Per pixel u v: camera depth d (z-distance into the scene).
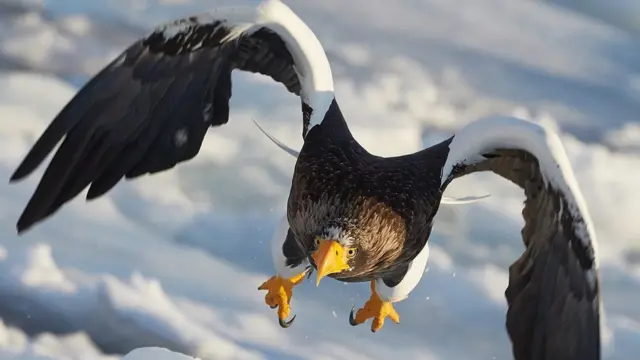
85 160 7.96
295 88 8.12
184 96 8.05
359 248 7.34
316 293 11.51
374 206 7.39
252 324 10.68
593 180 14.45
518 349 7.73
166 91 7.99
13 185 12.34
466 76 17.88
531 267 7.71
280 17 7.84
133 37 16.77
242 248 12.23
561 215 7.48
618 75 19.58
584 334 7.54
